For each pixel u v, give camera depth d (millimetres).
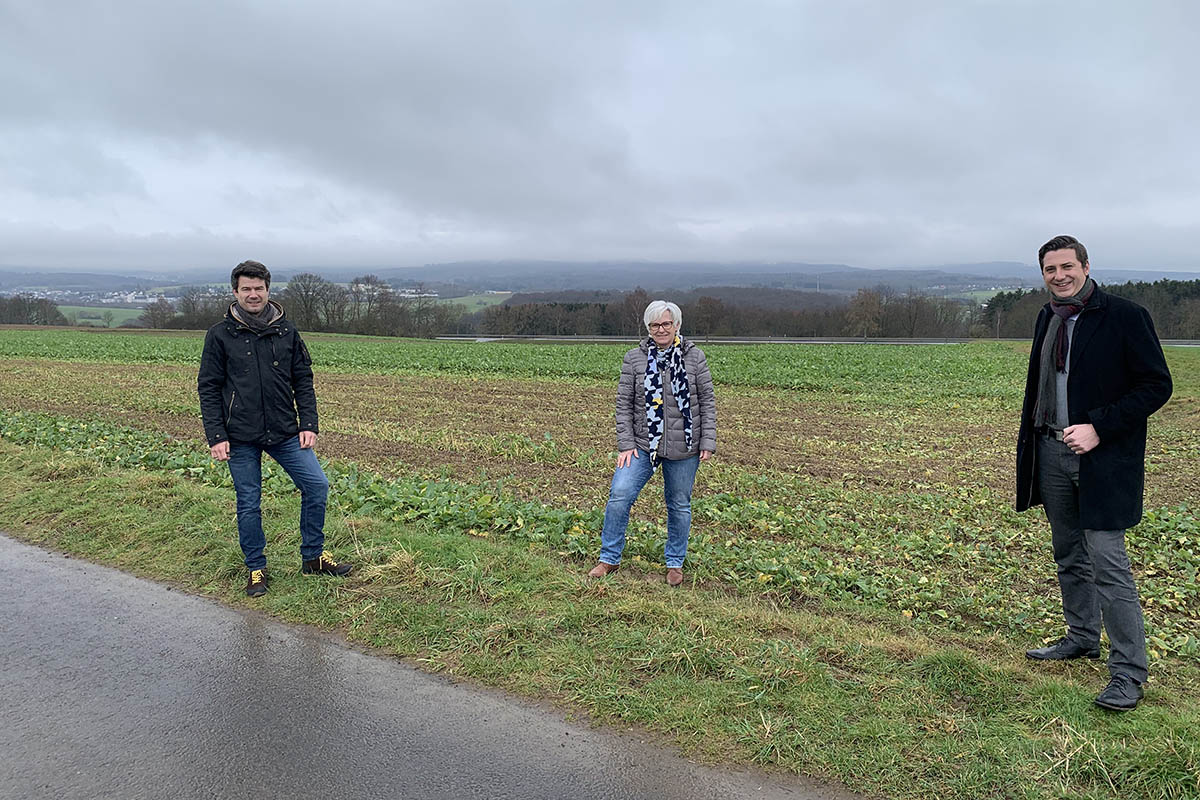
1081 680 3943
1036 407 4078
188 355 33312
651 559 5699
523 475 9117
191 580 5176
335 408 16141
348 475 8031
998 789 2977
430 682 3816
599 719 3477
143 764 3100
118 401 16031
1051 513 4113
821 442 12508
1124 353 3629
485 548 5582
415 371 27203
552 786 2979
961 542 6762
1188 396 19016
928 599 5180
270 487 7301
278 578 5125
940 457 11320
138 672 3896
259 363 4910
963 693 3686
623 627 4332
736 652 4035
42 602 4805
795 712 3496
